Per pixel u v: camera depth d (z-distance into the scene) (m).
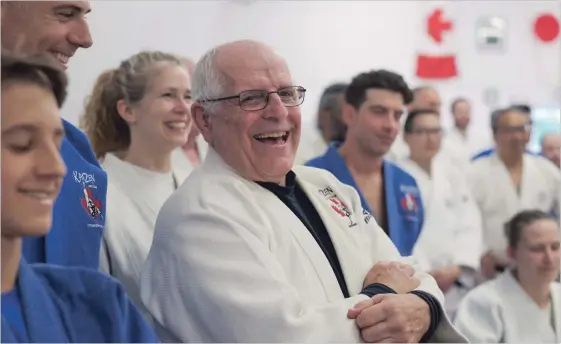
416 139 3.93
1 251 1.49
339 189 2.47
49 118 1.53
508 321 3.21
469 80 4.93
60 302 1.57
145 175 2.73
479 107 4.94
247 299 1.98
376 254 2.40
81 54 3.46
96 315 1.59
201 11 3.93
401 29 4.68
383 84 3.02
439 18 4.76
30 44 2.04
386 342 2.01
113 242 2.52
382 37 4.61
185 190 2.19
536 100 4.97
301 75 4.38
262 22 4.20
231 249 2.04
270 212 2.19
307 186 2.38
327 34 4.43
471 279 3.97
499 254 4.18
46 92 1.55
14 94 1.51
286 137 2.26
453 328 2.12
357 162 3.09
